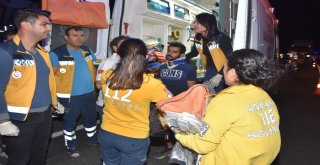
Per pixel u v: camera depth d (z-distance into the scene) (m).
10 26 4.29
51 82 3.21
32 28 2.80
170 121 2.16
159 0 5.96
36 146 3.18
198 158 2.15
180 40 7.32
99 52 4.88
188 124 2.03
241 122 1.89
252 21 4.84
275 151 2.04
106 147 2.73
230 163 1.92
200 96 2.23
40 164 3.28
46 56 3.10
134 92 2.54
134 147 2.63
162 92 2.57
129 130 2.60
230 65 2.04
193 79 4.29
